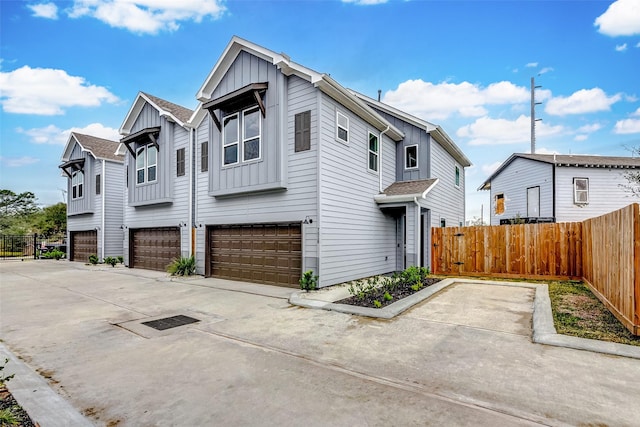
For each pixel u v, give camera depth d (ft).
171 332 17.07
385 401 9.77
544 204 56.85
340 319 18.98
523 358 12.80
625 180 53.83
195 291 28.58
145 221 45.91
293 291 27.53
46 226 96.02
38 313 21.35
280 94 29.40
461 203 55.21
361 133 34.12
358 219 33.09
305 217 28.35
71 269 47.57
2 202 105.60
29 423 8.72
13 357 13.64
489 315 19.12
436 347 14.19
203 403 9.78
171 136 42.01
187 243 39.40
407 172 41.06
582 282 29.25
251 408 9.45
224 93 34.30
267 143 30.12
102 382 11.26
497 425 8.48
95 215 58.03
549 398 9.75
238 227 34.09
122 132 48.14
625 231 16.08
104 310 22.07
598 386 10.43
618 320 16.96
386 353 13.61
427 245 38.09
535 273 31.50
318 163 27.66
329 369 12.14
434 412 9.12
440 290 26.53
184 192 40.11
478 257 33.81
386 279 27.84
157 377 11.62
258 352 14.01
